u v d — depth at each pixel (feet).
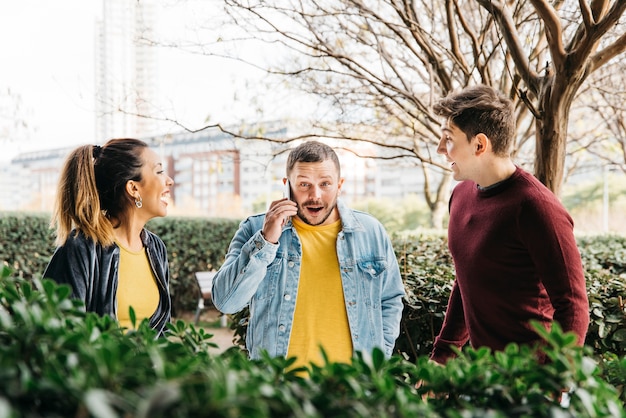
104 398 2.76
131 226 7.42
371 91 15.66
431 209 27.96
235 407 2.95
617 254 16.65
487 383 4.02
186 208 44.60
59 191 7.04
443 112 6.88
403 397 3.52
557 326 4.17
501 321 6.83
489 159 6.75
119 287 7.18
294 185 7.21
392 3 13.05
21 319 3.83
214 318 25.67
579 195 45.60
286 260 7.35
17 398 3.06
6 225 23.02
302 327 7.18
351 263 7.38
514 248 6.64
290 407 3.33
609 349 10.37
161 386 2.91
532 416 3.83
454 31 13.30
